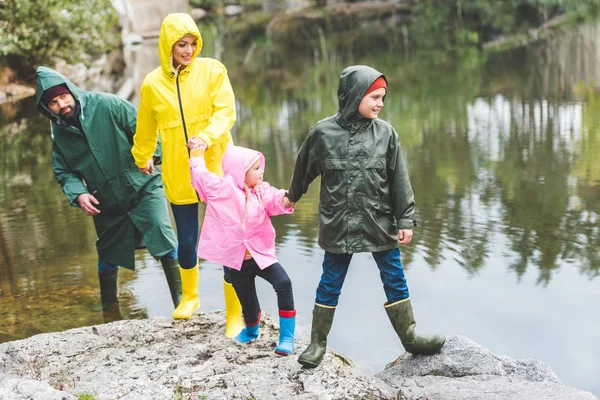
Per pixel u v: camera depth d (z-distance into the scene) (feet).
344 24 91.76
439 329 14.20
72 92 14.53
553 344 13.55
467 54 65.05
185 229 13.53
